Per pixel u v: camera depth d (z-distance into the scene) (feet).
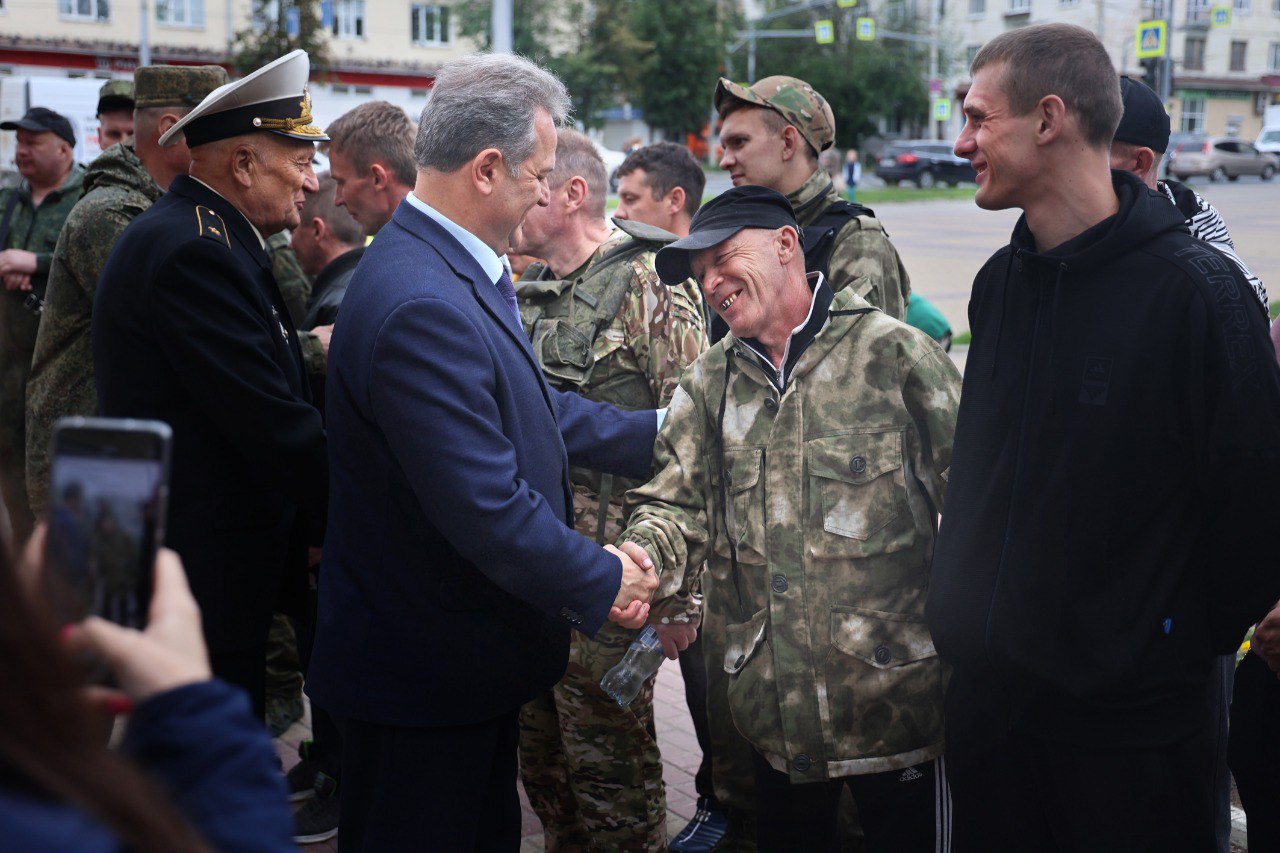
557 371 9.12
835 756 7.30
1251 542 5.79
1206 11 109.19
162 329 8.00
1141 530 6.00
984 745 6.64
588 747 8.98
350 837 7.02
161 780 2.96
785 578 7.36
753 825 10.14
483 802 7.11
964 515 6.61
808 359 7.40
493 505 6.23
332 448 6.83
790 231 7.43
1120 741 6.07
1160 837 6.10
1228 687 7.74
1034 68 6.02
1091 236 6.07
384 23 120.57
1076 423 6.00
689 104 130.62
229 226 8.57
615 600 6.91
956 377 7.41
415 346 6.25
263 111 8.64
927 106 158.81
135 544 3.09
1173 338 5.79
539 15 97.50
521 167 6.77
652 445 8.20
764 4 162.71
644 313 9.07
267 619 8.81
